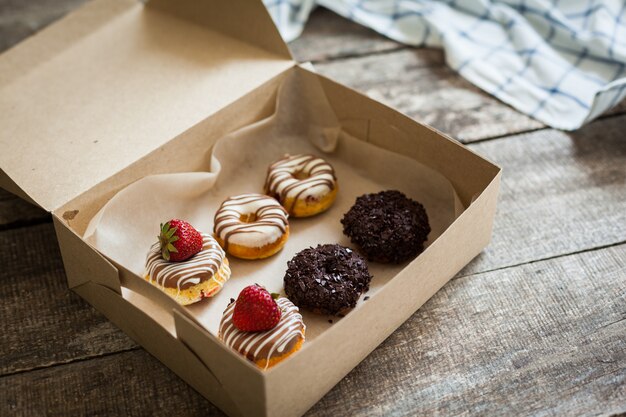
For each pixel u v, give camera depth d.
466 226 0.77
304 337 0.75
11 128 0.88
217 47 0.95
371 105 0.87
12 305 0.80
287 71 0.91
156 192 0.83
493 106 1.00
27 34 1.09
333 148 0.91
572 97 0.98
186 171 0.87
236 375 0.66
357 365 0.75
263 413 0.67
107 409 0.73
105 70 0.94
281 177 0.87
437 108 1.00
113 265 0.72
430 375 0.74
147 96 0.90
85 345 0.77
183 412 0.73
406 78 1.04
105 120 0.88
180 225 0.79
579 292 0.80
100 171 0.82
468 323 0.78
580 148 0.94
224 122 0.88
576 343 0.76
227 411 0.71
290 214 0.86
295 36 1.09
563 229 0.86
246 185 0.89
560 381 0.73
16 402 0.73
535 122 0.97
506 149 0.94
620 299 0.79
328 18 1.13
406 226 0.81
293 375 0.66
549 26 1.06
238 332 0.73
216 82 0.91
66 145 0.85
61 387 0.74
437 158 0.84
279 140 0.92
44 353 0.77
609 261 0.83
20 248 0.85
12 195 0.90
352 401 0.73
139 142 0.85
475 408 0.72
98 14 1.00
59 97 0.91
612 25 1.03
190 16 0.99
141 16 1.01
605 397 0.72
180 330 0.68
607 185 0.90
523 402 0.72
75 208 0.79
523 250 0.84
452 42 1.04
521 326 0.77
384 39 1.09
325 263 0.79
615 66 1.01
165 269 0.78
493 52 1.04
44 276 0.83
